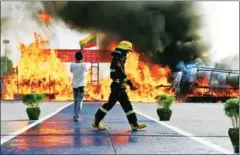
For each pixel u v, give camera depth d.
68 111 13.84
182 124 9.40
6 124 8.98
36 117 10.20
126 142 6.20
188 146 5.92
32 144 5.96
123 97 7.63
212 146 5.95
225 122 10.11
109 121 9.83
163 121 10.18
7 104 20.02
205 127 8.74
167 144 6.07
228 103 5.69
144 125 7.72
